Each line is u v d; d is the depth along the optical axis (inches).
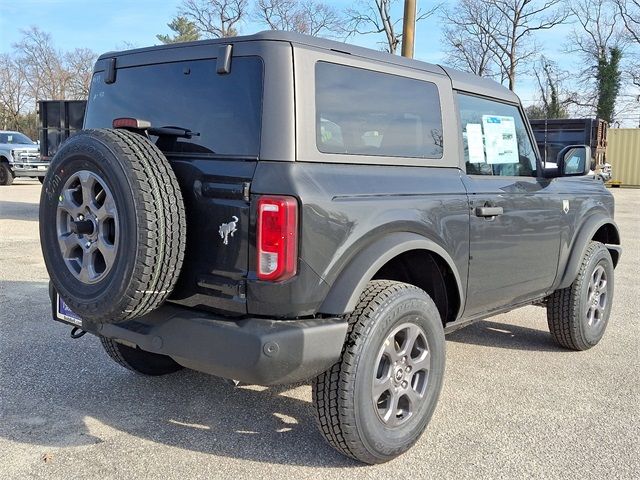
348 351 116.0
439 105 145.6
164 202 107.7
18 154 784.3
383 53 135.7
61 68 2348.7
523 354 199.2
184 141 120.7
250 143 111.9
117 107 138.0
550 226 176.7
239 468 122.6
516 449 133.1
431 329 130.7
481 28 1539.1
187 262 116.3
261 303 108.3
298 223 107.4
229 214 110.3
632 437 139.3
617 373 182.1
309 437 136.5
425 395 131.6
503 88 170.6
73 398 154.6
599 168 669.9
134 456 126.4
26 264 318.3
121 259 106.9
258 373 106.9
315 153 114.7
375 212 120.1
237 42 116.7
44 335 203.2
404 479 120.0
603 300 209.0
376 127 129.3
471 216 145.2
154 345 117.6
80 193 117.1
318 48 118.7
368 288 122.8
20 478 116.8
